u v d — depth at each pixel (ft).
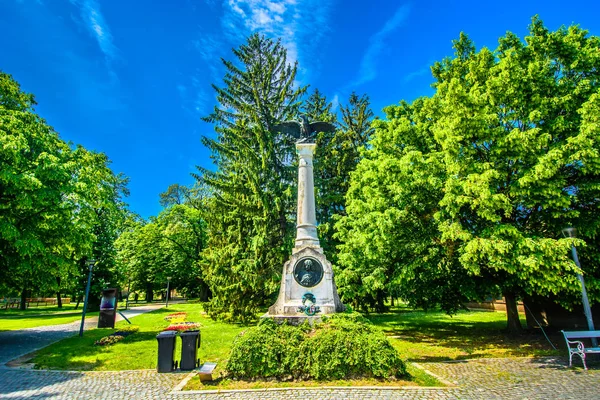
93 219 53.26
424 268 44.45
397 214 41.86
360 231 55.62
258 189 61.41
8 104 52.06
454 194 33.88
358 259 55.31
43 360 33.45
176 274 140.26
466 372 28.27
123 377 27.45
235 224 65.26
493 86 37.37
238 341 26.73
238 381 25.07
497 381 25.41
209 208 72.28
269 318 29.81
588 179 36.19
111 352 36.96
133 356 34.94
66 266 47.44
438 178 37.63
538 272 32.30
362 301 71.15
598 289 37.24
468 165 34.53
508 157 34.22
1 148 38.91
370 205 47.75
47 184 43.70
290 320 33.71
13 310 115.14
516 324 47.16
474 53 48.11
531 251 31.73
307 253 38.91
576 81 39.75
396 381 24.71
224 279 59.88
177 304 126.52
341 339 26.27
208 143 64.69
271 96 73.72
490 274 42.32
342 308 37.91
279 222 66.33
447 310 51.31
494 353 35.81
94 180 52.75
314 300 36.86
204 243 140.67
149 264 139.23
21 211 44.27
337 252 72.49
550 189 32.04
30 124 48.11
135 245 138.21
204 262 70.54
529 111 37.11
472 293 43.55
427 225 42.39
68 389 24.45
